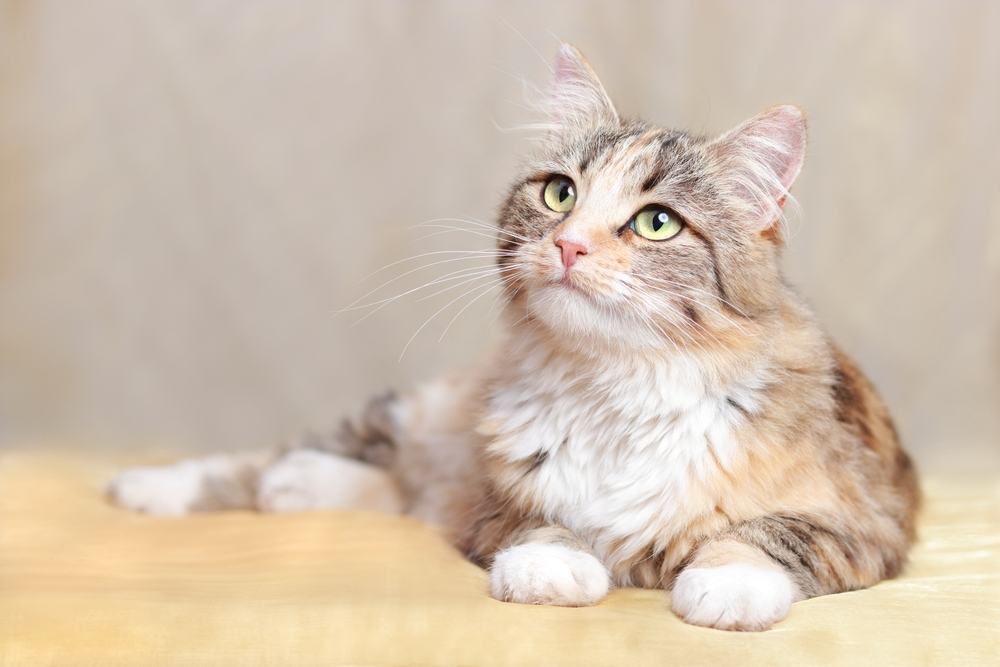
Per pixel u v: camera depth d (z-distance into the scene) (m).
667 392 0.69
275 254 1.09
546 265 0.68
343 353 1.08
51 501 0.87
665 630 0.63
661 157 0.71
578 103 0.77
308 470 0.86
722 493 0.68
